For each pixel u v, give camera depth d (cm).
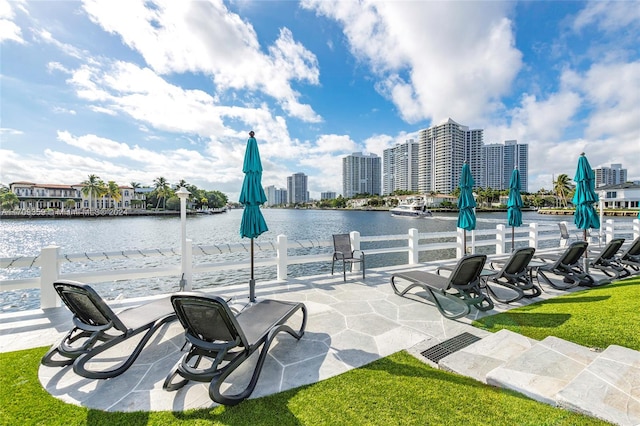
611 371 218
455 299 402
